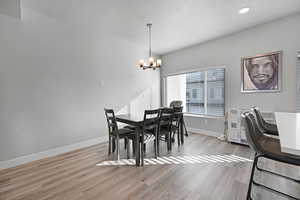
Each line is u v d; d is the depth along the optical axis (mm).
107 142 3564
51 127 2766
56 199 1603
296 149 822
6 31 2256
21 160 2426
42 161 2525
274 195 1605
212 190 1721
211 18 2787
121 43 3936
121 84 3984
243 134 3145
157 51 4828
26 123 2480
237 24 3037
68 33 2959
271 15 2697
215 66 3830
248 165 2297
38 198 1619
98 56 3461
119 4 2314
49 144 2740
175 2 2266
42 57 2633
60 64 2859
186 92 4746
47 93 2707
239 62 3393
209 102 4113
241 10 2512
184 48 4539
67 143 2979
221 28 3209
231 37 3514
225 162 2416
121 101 3994
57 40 2811
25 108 2469
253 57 3168
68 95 2988
